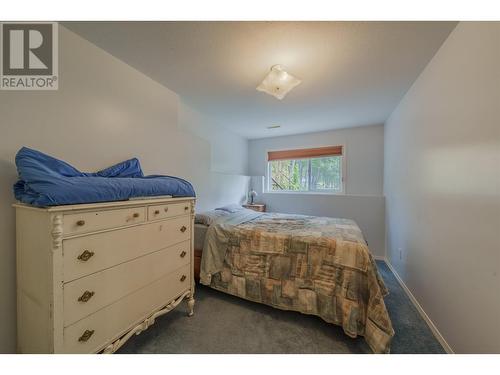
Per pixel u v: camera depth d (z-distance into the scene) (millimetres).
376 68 1850
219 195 3365
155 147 2121
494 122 1036
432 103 1698
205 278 2074
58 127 1379
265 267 1904
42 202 906
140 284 1318
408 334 1575
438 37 1449
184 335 1535
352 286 1545
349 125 3590
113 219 1157
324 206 3852
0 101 1163
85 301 1027
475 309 1153
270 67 1850
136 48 1607
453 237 1378
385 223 3422
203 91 2334
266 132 4051
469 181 1226
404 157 2396
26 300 1069
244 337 1524
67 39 1415
